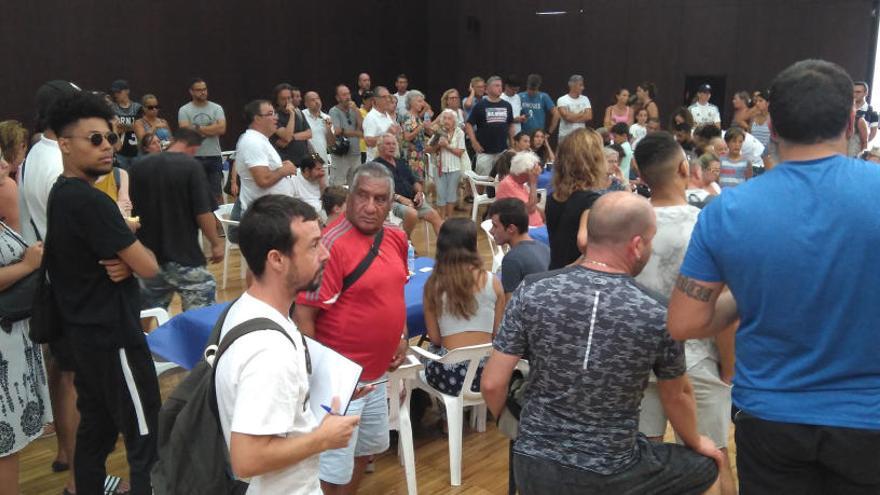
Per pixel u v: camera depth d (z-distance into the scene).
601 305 1.66
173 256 3.74
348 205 2.40
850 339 1.24
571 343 1.67
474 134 8.45
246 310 1.51
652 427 2.22
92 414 2.49
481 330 3.12
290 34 11.99
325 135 8.16
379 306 2.42
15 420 2.55
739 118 8.14
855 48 10.13
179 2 10.63
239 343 1.42
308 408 1.57
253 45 11.56
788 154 1.31
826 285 1.23
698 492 1.81
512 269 3.14
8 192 2.83
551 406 1.73
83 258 2.31
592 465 1.69
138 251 2.32
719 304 1.47
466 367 3.12
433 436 3.62
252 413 1.37
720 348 2.15
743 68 11.09
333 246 2.36
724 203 1.34
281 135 6.79
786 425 1.29
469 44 13.77
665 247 2.13
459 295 3.04
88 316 2.35
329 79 12.65
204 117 7.85
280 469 1.44
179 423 1.50
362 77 10.11
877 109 10.12
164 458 1.56
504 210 3.23
